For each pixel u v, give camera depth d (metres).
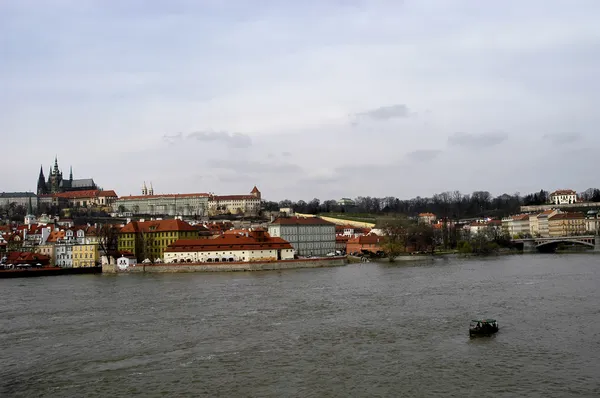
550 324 127.81
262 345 114.56
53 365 104.38
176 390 90.25
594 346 108.94
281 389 89.62
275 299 171.88
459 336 118.62
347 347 111.75
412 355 105.50
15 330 134.12
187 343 117.38
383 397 85.44
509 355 104.38
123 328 133.25
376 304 158.88
